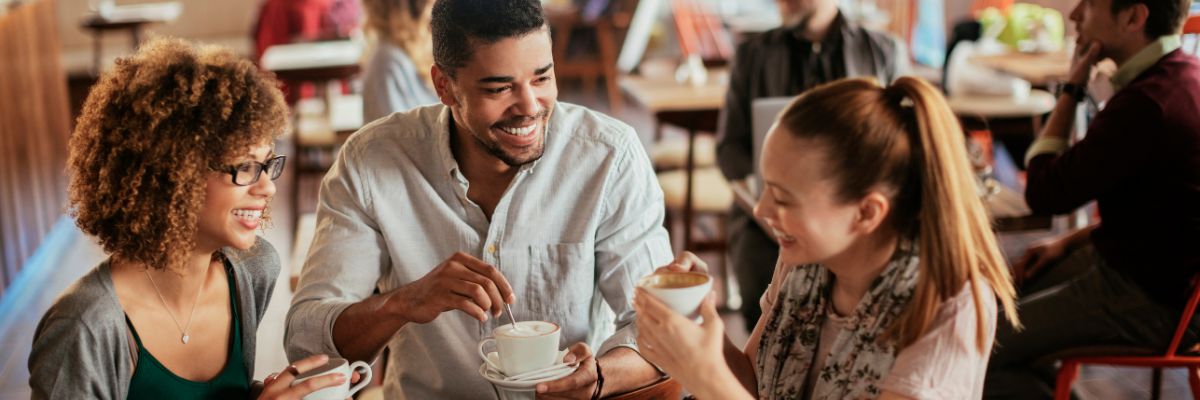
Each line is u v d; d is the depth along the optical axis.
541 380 1.56
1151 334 2.41
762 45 3.68
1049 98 3.97
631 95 4.43
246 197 1.47
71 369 1.40
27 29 5.12
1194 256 2.36
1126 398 3.18
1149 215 2.41
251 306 1.66
